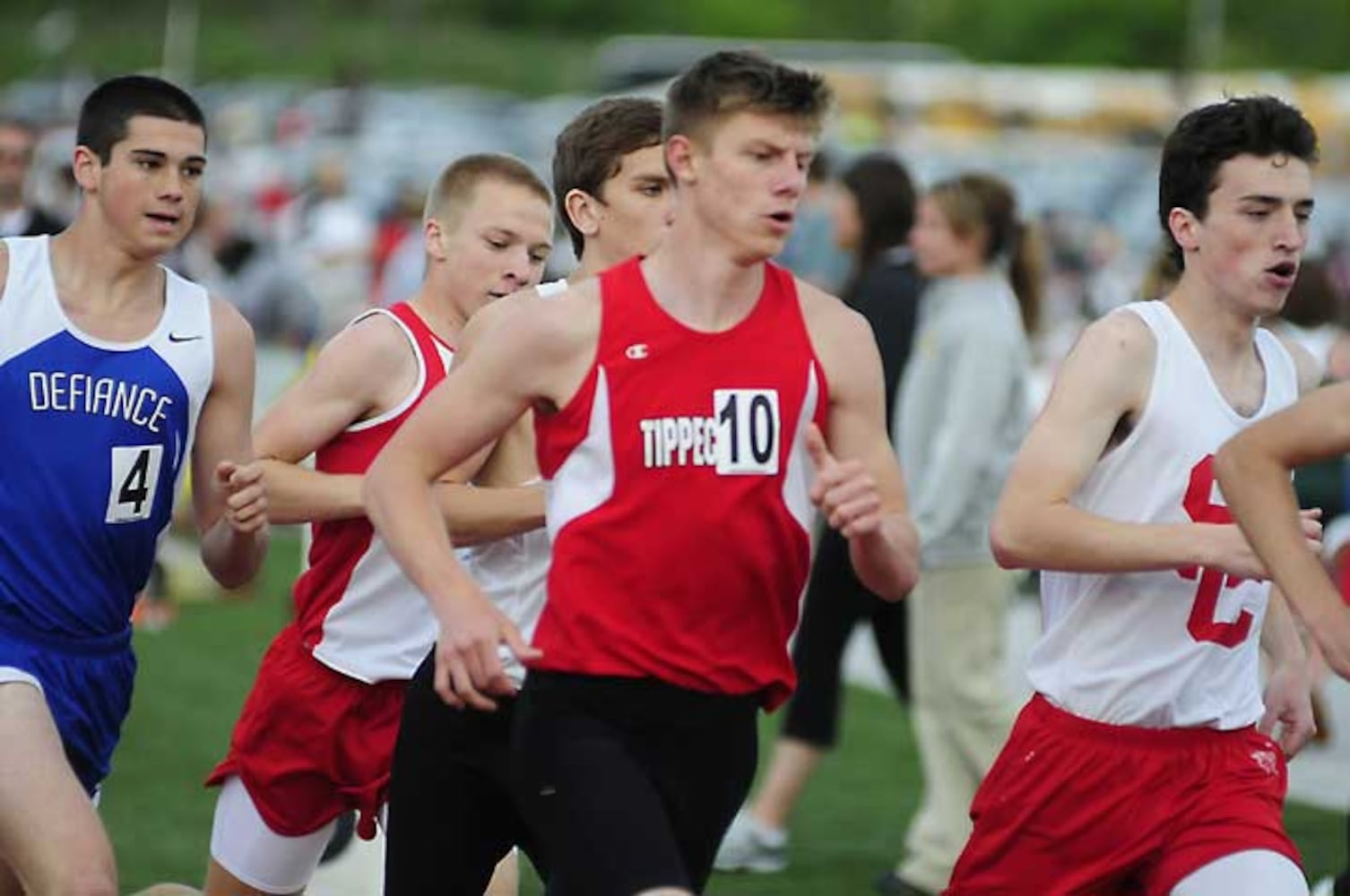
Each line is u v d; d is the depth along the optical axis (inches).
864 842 1166.3
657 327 601.9
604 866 588.4
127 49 7470.5
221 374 751.7
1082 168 3754.9
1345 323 1339.8
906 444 1068.5
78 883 666.2
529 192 801.6
